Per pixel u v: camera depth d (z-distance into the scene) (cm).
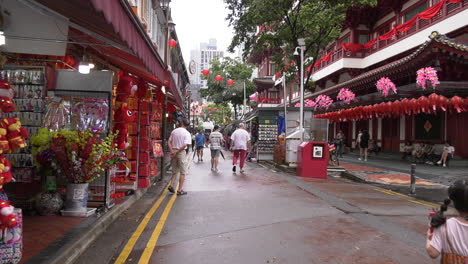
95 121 662
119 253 477
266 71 5400
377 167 1752
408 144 2198
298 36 2089
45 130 617
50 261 387
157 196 925
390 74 2112
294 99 4553
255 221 650
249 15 1950
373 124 2981
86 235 504
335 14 1947
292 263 441
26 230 515
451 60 1727
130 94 846
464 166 1789
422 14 2189
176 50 3095
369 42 2859
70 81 663
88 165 611
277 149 1798
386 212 744
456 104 1611
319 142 1348
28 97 640
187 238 545
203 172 1504
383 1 2639
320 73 3516
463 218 237
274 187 1071
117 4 354
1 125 360
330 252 482
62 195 648
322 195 931
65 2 392
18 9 476
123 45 504
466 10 1850
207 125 5419
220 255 468
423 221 670
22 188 622
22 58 645
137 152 919
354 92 2861
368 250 492
